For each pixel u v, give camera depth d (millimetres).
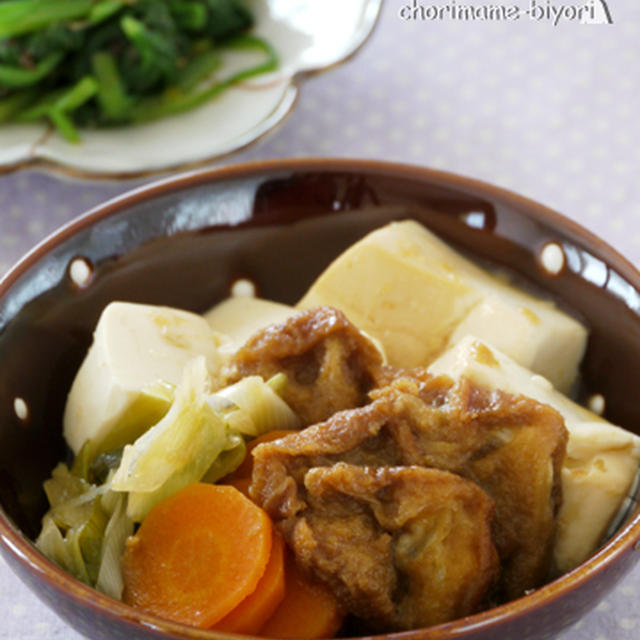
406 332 477
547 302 479
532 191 604
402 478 398
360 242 481
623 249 573
